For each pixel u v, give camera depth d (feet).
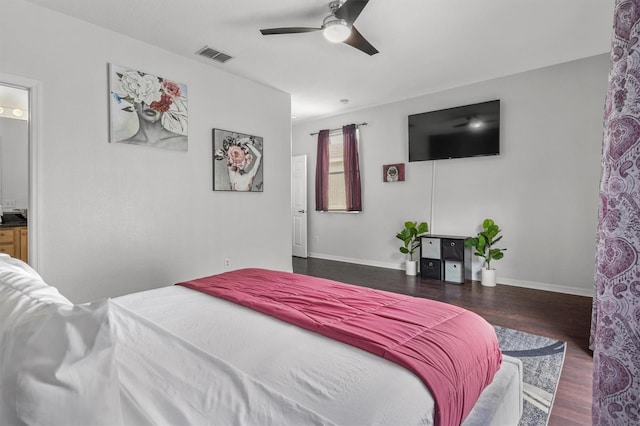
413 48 10.90
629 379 2.85
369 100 16.55
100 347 2.03
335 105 17.34
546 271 13.00
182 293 6.25
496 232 13.35
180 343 3.90
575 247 12.39
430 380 3.35
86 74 9.16
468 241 13.80
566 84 12.39
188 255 11.58
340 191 19.03
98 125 9.39
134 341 3.96
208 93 12.10
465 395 3.70
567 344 8.16
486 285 13.58
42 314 2.42
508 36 10.15
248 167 13.47
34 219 8.31
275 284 6.70
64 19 8.77
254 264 13.85
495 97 13.89
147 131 10.39
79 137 9.03
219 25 9.43
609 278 3.01
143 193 10.37
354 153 18.17
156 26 9.45
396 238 17.11
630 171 2.87
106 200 9.56
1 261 5.08
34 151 8.30
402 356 3.64
